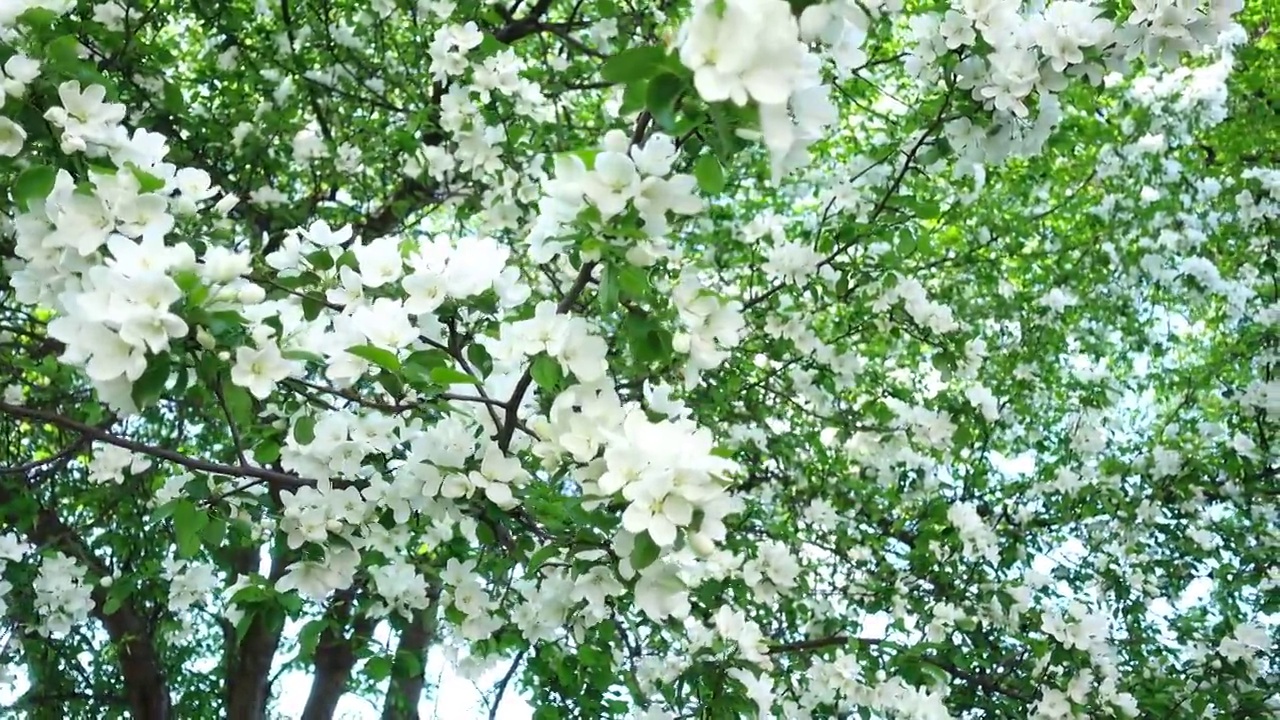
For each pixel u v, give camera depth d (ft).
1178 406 22.59
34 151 8.30
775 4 5.20
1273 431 19.62
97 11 11.97
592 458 7.48
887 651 15.33
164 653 21.12
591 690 12.41
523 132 15.17
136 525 16.74
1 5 8.12
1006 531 18.86
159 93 13.25
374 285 8.27
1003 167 23.43
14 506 15.06
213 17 16.99
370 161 17.48
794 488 18.99
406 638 14.43
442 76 14.93
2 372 13.83
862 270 15.39
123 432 15.97
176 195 9.31
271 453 9.50
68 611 14.78
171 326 6.58
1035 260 23.30
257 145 16.34
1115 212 23.26
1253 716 15.39
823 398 17.71
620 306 8.13
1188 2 10.04
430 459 8.80
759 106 5.23
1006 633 16.34
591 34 18.12
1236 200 21.16
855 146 22.29
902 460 18.95
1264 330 19.92
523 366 8.47
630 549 6.85
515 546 9.46
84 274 7.46
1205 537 18.24
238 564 15.67
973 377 17.42
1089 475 19.53
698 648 12.53
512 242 16.84
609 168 6.78
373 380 8.79
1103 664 14.53
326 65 17.89
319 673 20.11
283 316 8.55
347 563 9.66
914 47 11.44
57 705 19.30
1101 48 10.40
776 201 22.58
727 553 14.17
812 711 14.65
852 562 17.58
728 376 16.38
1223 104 23.04
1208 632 17.60
